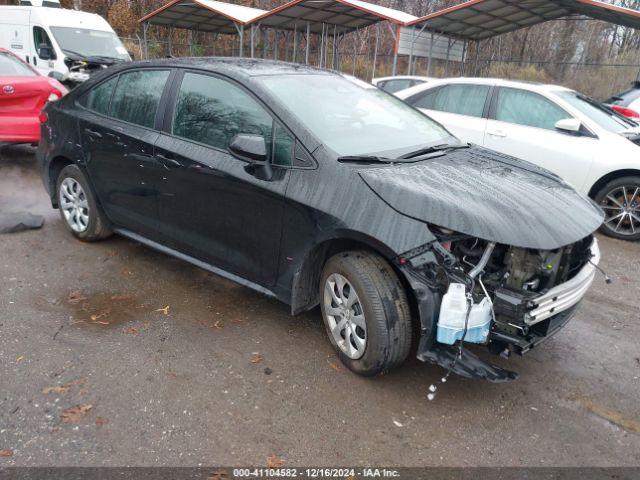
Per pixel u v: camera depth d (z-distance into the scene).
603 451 2.67
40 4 13.16
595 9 13.27
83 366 3.14
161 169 3.92
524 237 2.66
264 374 3.15
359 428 2.75
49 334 3.47
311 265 3.28
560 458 2.61
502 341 2.77
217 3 20.27
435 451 2.62
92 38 12.43
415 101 7.67
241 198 3.45
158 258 4.77
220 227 3.66
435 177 3.10
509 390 3.13
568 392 3.14
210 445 2.58
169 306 3.92
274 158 3.32
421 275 2.71
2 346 3.30
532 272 2.77
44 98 7.32
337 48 21.58
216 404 2.88
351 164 3.11
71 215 5.02
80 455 2.48
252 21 18.56
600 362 3.48
